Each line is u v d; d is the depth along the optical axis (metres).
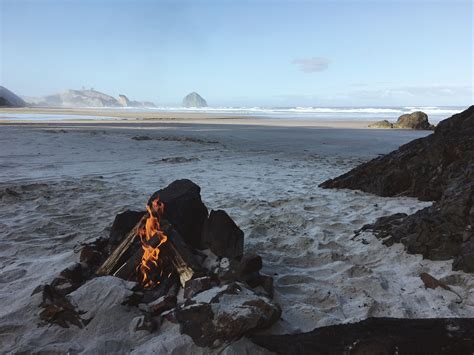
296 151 18.45
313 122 47.38
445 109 128.12
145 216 4.48
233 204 8.05
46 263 4.80
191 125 36.22
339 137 26.12
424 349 2.85
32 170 11.66
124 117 53.75
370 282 4.39
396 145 21.47
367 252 5.43
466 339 2.89
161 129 29.67
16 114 61.62
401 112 103.06
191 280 3.88
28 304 3.71
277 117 65.75
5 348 3.16
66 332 3.32
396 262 5.11
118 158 14.55
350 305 3.97
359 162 15.18
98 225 6.52
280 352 3.06
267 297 3.67
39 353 3.05
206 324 3.16
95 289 3.62
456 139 8.47
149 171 12.06
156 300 3.72
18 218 6.80
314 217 7.10
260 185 10.20
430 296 4.12
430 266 4.84
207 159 15.08
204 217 5.07
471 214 4.88
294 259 5.18
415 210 7.52
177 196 4.85
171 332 3.29
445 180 8.24
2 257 5.13
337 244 5.73
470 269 4.50
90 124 33.62
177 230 4.66
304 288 4.24
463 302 4.00
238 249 4.60
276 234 6.17
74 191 8.96
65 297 3.52
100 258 4.65
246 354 3.05
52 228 6.33
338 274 4.67
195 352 3.07
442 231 5.09
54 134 21.56
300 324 3.55
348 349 2.90
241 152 17.52
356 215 7.27
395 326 3.05
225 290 3.48
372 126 38.25
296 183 10.66
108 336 3.26
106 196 8.52
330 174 12.23
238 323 3.09
